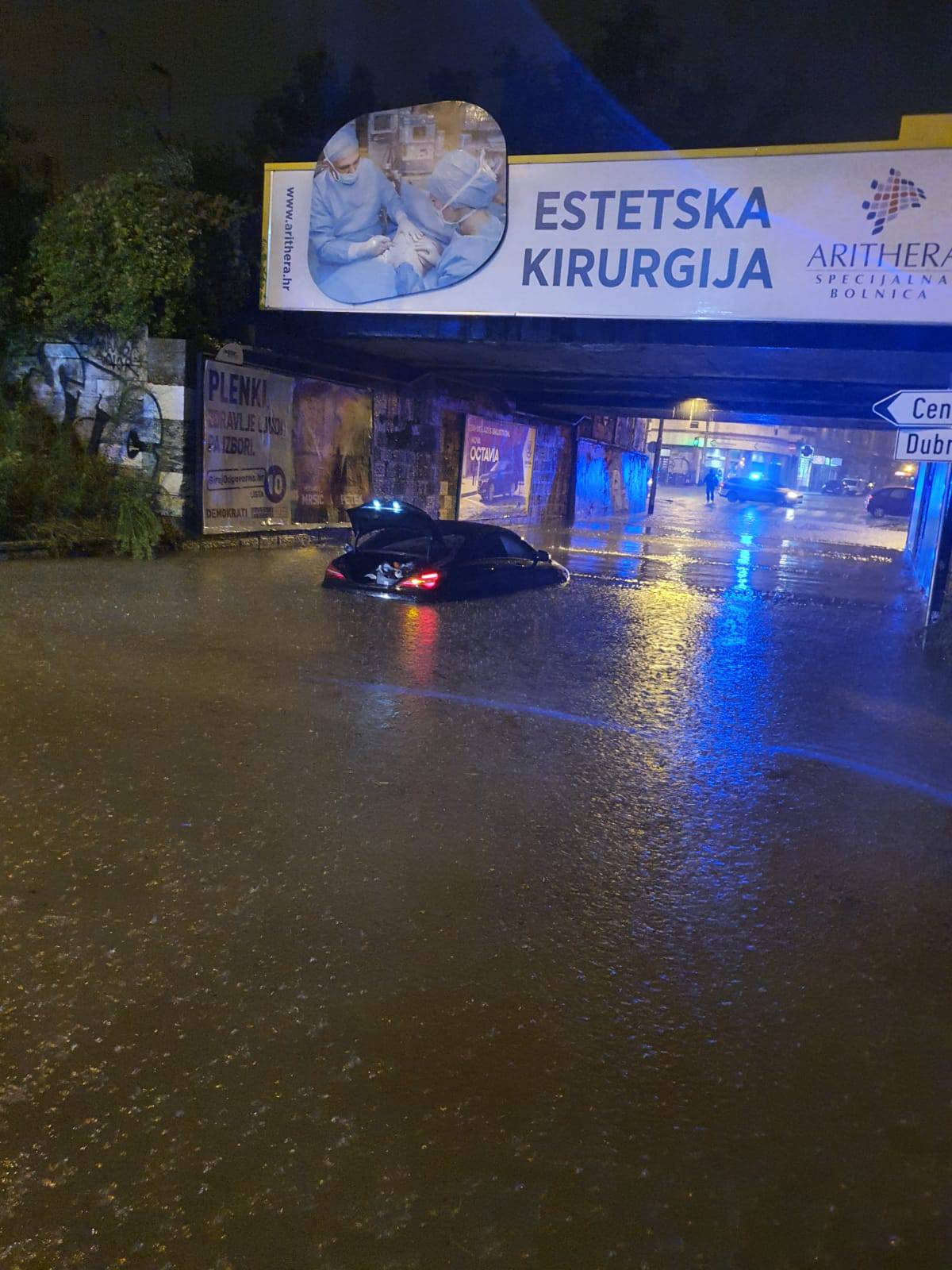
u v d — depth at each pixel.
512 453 26.05
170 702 6.48
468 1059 2.86
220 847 4.22
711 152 12.08
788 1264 2.19
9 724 5.74
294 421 16.89
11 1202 2.24
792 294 12.02
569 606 12.29
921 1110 2.75
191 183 14.93
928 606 12.36
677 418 32.25
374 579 11.63
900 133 11.30
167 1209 2.24
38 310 15.02
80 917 3.54
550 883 4.09
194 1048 2.83
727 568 18.73
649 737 6.46
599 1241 2.22
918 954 3.67
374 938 3.53
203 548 15.01
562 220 12.95
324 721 6.29
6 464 13.11
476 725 6.46
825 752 6.39
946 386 16.22
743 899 4.06
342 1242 2.18
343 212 14.20
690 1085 2.81
